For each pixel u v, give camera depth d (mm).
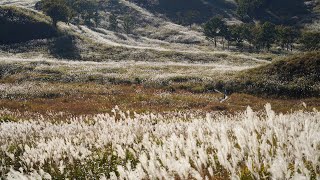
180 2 158125
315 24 132750
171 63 65938
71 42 81125
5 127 14742
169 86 43688
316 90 36594
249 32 110562
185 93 40438
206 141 7023
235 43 116000
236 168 4699
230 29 113500
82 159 8133
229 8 161250
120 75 50562
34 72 52562
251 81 41438
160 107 31203
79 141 10609
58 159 8172
